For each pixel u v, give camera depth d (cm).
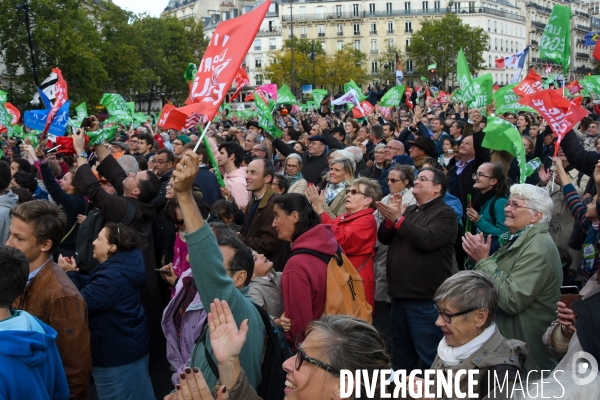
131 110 1755
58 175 916
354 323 247
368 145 1241
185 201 295
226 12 9388
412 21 9325
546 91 646
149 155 1145
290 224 430
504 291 401
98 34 4778
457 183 789
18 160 838
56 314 380
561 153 853
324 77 7575
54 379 329
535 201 420
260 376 315
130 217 546
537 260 404
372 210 539
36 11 4022
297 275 400
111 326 449
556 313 412
